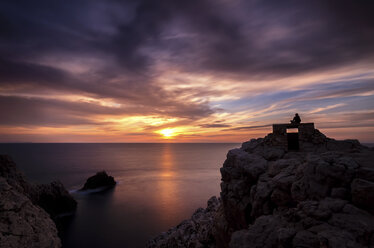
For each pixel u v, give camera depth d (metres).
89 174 116.31
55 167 144.62
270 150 20.02
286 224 10.32
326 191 11.32
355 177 10.91
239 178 19.34
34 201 32.22
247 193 17.88
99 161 193.75
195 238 24.47
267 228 10.50
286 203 13.41
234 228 18.70
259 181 16.23
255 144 22.31
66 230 46.28
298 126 19.88
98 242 41.19
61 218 52.84
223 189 20.42
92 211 58.38
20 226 14.05
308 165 12.70
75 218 53.22
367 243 7.74
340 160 12.23
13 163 30.83
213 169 139.88
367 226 8.15
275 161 18.11
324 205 9.85
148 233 45.25
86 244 40.41
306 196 11.95
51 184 57.16
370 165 11.54
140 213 57.12
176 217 54.44
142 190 82.44
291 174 14.56
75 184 91.88
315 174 12.14
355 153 14.57
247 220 16.78
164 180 102.06
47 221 17.17
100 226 48.66
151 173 123.56
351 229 8.27
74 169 136.62
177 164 170.25
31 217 15.53
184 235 26.97
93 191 80.38
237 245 10.27
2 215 13.78
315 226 8.99
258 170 17.52
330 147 18.44
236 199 18.11
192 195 74.69
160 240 30.92
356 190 9.73
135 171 131.75
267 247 9.58
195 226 28.14
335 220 8.88
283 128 20.14
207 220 27.27
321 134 19.50
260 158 18.95
